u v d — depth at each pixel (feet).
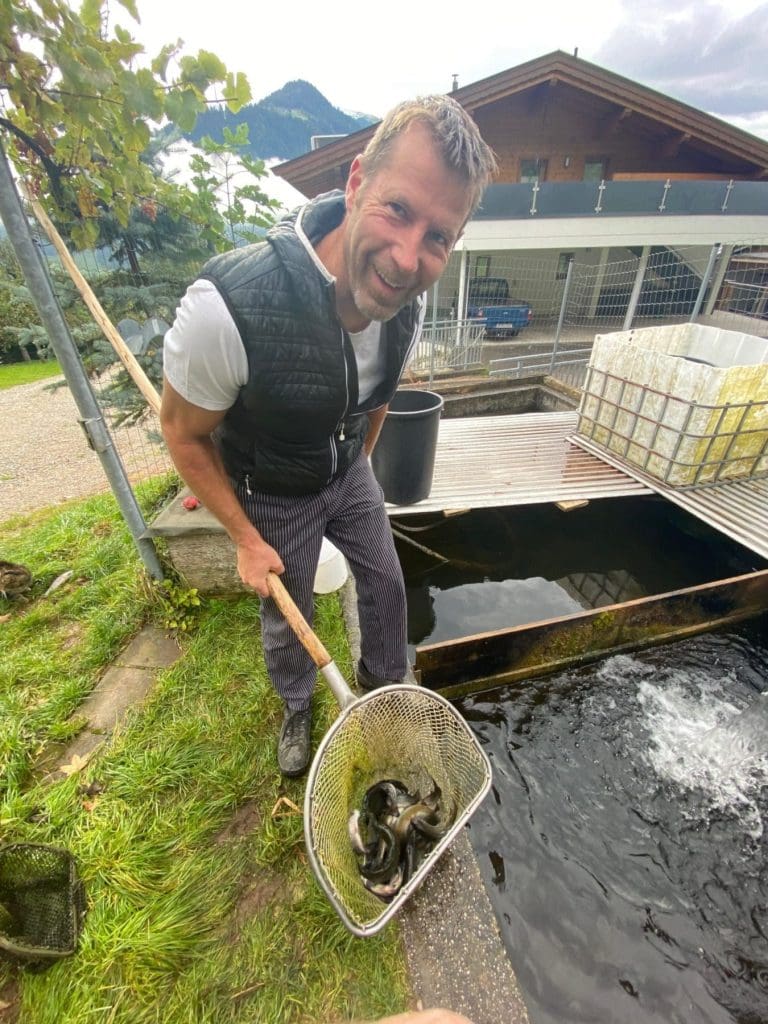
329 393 3.25
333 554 7.10
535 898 5.02
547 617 9.08
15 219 4.68
